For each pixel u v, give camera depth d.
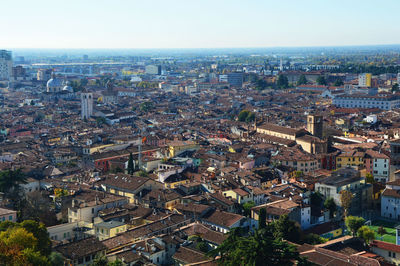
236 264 192.88
